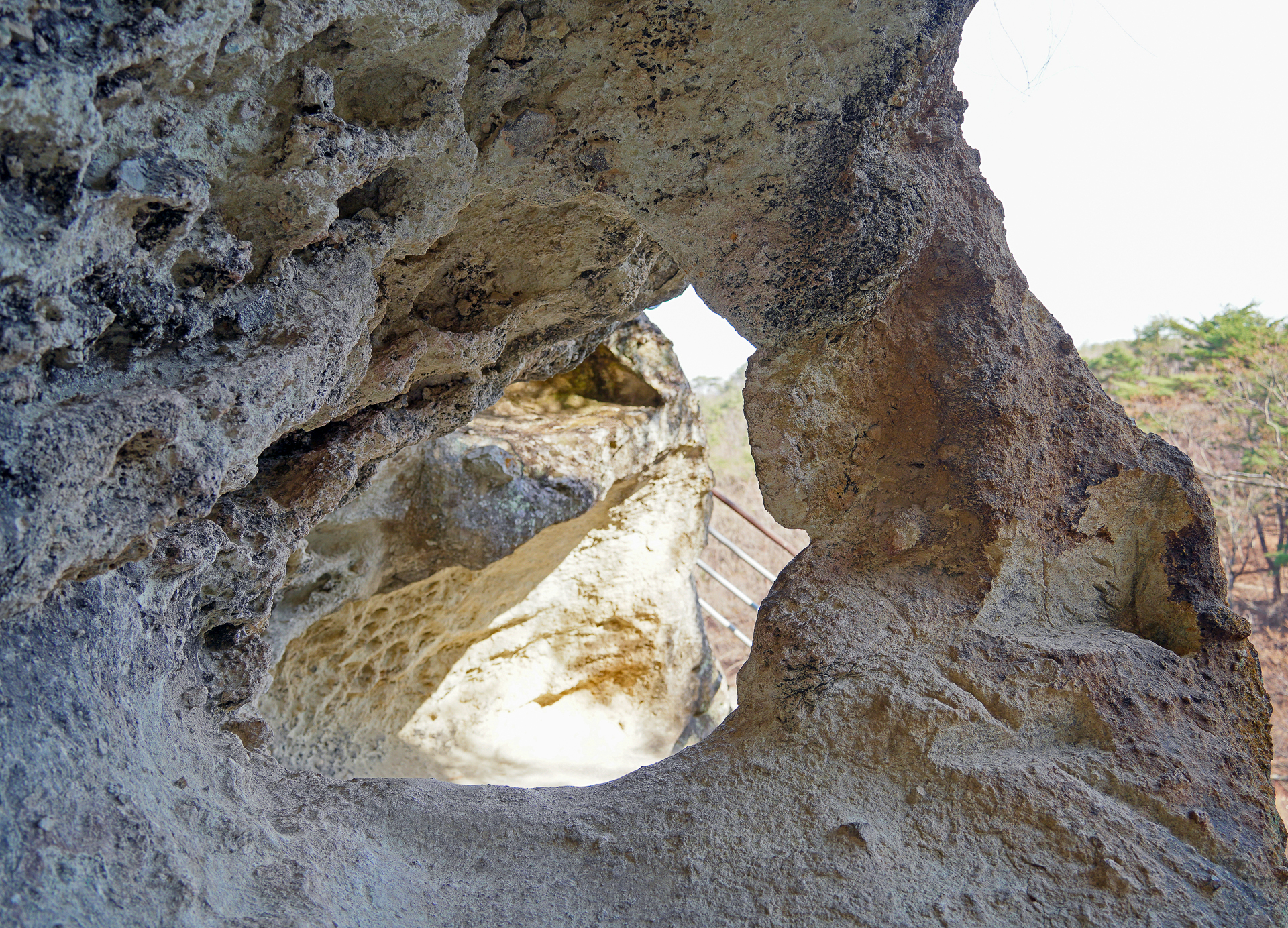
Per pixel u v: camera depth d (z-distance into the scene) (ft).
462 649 16.67
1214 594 6.82
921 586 6.95
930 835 5.64
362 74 4.91
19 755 3.53
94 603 4.14
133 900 3.64
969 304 7.19
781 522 7.69
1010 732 6.13
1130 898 5.14
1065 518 7.00
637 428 16.08
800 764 6.24
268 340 4.91
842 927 5.05
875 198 6.53
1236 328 45.27
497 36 5.32
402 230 5.84
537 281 7.92
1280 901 5.35
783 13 5.55
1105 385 49.62
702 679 19.20
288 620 11.43
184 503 4.12
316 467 7.74
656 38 5.54
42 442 3.38
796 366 7.39
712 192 6.43
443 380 8.64
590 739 17.88
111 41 3.40
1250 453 43.52
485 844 5.93
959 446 7.03
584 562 17.56
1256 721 6.45
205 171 4.16
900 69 6.09
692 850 5.69
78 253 3.56
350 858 5.37
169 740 5.03
